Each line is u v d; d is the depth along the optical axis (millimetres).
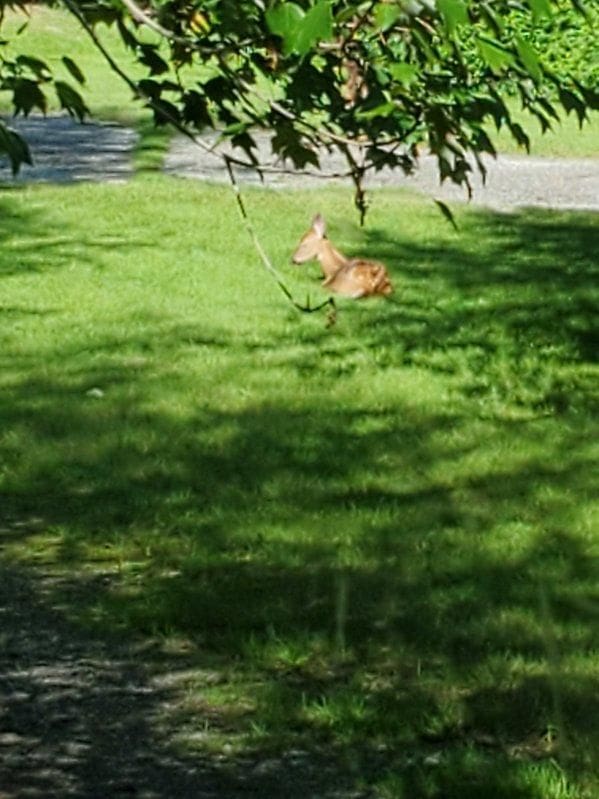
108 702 7824
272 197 22641
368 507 10508
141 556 9750
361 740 7406
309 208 21891
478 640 8406
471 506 10602
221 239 19531
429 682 7938
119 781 7055
